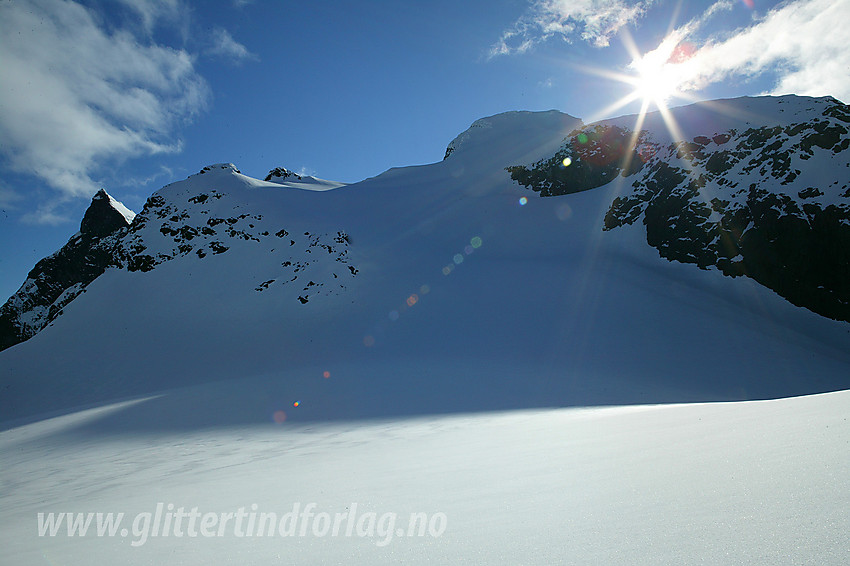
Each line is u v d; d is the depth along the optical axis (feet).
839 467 7.04
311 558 7.28
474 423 31.27
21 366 110.01
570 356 77.25
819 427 10.17
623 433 16.17
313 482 14.82
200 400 59.26
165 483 20.02
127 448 36.83
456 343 89.71
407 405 48.08
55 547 10.64
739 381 65.26
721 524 5.90
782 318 96.12
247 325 112.27
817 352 81.51
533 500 8.81
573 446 15.06
